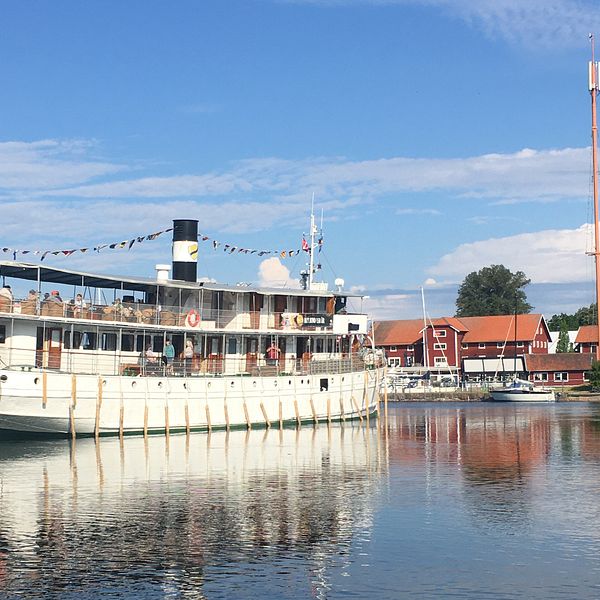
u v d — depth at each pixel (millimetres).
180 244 64000
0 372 48156
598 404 114438
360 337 74500
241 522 28703
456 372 149875
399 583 22141
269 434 58625
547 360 141500
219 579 22391
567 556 24625
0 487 35188
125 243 55312
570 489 35656
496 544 25969
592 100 117812
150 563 23703
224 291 63562
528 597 21125
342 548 25469
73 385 50594
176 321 58531
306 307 68375
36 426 50344
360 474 39906
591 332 156125
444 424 75062
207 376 58812
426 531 27641
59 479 37250
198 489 35125
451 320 153625
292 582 22172
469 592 21453
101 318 54562
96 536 26625
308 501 32594
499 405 114250
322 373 67062
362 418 71062
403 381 139000
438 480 38094
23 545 25500
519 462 45062
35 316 50594
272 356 63969
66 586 21719
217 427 59031
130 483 36438
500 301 194000
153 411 55062
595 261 120688
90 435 52469
